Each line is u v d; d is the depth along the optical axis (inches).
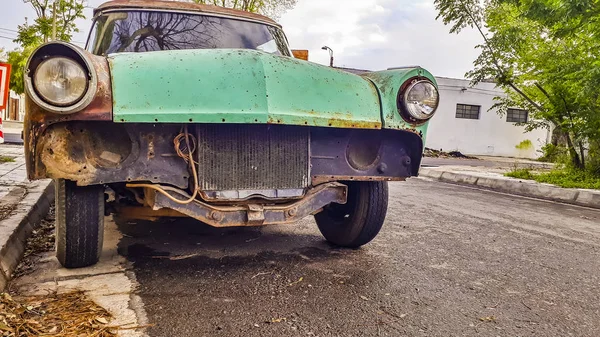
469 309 98.0
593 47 327.6
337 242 142.7
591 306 102.8
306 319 89.6
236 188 104.9
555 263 136.9
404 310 95.7
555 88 356.5
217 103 96.9
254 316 90.1
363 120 109.8
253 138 105.8
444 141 1050.1
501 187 361.4
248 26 149.6
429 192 303.4
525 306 101.2
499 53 393.1
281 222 109.2
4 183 211.6
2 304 89.5
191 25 142.1
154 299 96.8
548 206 267.7
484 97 1058.1
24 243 134.1
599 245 163.9
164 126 101.5
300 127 110.2
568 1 299.4
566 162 386.6
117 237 147.9
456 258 137.1
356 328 86.4
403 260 131.9
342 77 113.7
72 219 105.8
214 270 117.1
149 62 99.0
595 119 333.7
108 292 99.6
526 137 1097.4
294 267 121.5
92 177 96.4
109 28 138.6
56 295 96.7
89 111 90.0
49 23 1006.4
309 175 111.7
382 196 133.0
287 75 105.3
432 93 116.2
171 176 102.6
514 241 164.1
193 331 82.8
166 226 164.7
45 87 86.0
